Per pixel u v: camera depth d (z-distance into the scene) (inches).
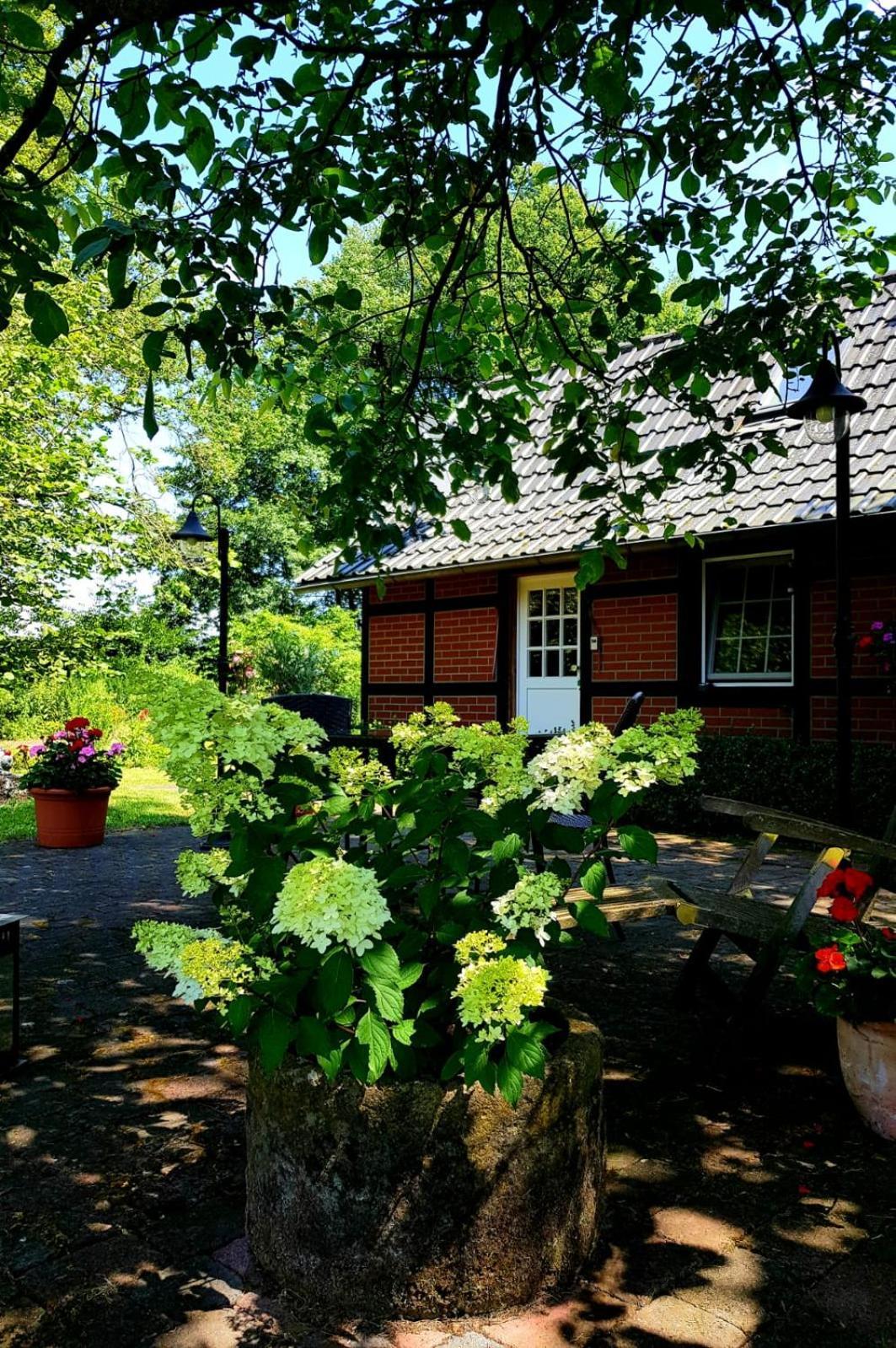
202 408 633.0
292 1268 76.7
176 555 583.8
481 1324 73.4
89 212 102.8
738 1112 113.1
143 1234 85.0
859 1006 108.2
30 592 506.3
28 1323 72.6
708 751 324.5
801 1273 80.1
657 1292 77.6
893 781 278.7
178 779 78.8
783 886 231.5
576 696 398.3
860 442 305.0
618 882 232.8
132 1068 125.0
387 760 226.8
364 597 483.8
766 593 338.3
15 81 131.0
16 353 433.1
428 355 158.2
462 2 109.0
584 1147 80.0
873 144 143.3
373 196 135.4
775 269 142.3
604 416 149.3
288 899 67.2
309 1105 76.2
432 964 83.8
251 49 105.3
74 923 202.8
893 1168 99.4
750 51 126.6
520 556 358.6
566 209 142.1
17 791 447.5
